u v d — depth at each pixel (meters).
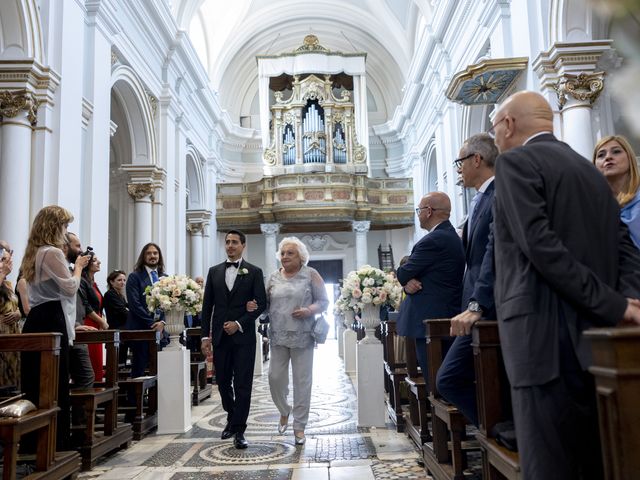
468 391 2.74
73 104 7.56
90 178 8.11
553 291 1.75
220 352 4.69
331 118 18.92
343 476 3.64
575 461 1.68
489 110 11.07
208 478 3.69
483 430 2.37
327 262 21.05
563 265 1.64
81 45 7.88
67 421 3.74
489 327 2.37
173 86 12.86
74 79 7.61
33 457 3.72
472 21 10.26
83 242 8.04
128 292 6.08
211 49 17.28
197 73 13.98
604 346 1.34
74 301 3.87
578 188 1.81
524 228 1.72
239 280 4.71
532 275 1.78
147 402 5.98
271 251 17.69
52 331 3.67
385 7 16.89
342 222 17.91
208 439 4.91
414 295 3.77
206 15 16.48
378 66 20.75
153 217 11.73
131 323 6.05
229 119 18.92
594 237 1.78
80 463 3.70
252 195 18.16
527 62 7.48
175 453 4.41
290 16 19.20
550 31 6.95
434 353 3.34
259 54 20.52
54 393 3.38
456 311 3.67
